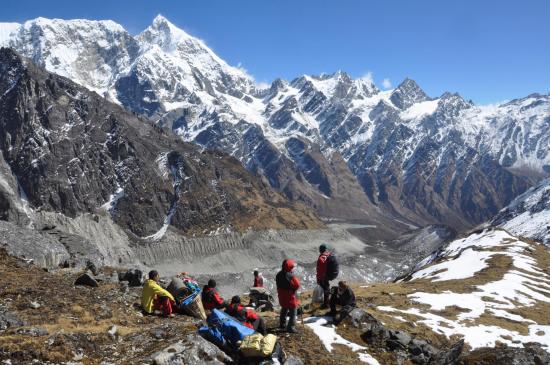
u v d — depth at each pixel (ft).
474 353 68.44
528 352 65.98
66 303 79.77
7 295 79.00
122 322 75.00
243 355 57.93
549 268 246.68
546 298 168.55
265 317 84.89
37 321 69.26
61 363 52.90
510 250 294.25
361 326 80.53
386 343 77.30
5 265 99.86
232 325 61.57
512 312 134.10
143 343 62.90
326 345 72.54
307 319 81.71
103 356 57.47
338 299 83.97
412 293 150.41
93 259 145.28
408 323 101.30
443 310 124.88
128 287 100.32
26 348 53.16
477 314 125.08
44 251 124.36
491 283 180.55
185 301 84.38
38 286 86.89
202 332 62.44
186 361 54.08
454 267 260.62
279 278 73.72
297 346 69.82
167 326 71.00
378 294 151.23
